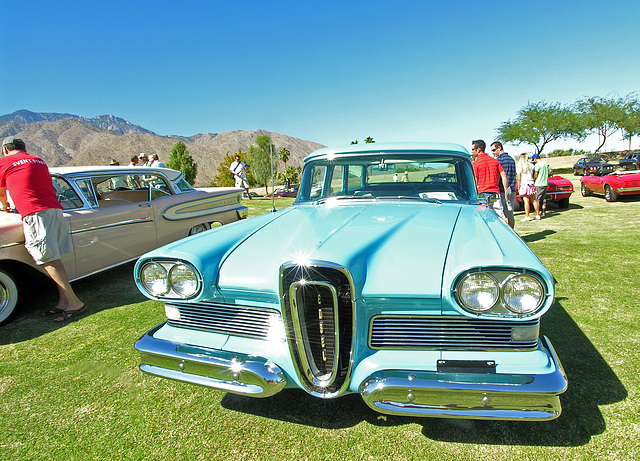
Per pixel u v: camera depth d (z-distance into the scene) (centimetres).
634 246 486
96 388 221
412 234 191
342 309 160
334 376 163
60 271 318
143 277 186
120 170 423
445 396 148
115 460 167
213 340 187
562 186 871
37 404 208
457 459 159
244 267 178
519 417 142
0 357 260
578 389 199
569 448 162
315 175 306
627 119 3269
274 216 257
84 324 310
